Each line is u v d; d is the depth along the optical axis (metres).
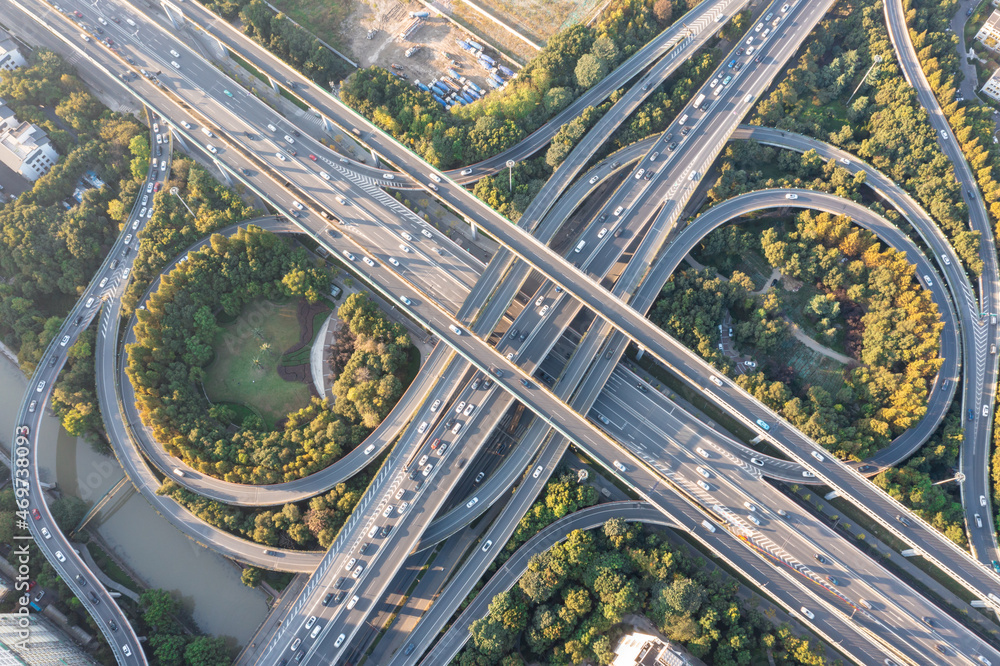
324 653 199.12
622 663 186.88
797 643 197.75
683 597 195.25
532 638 198.88
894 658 195.88
